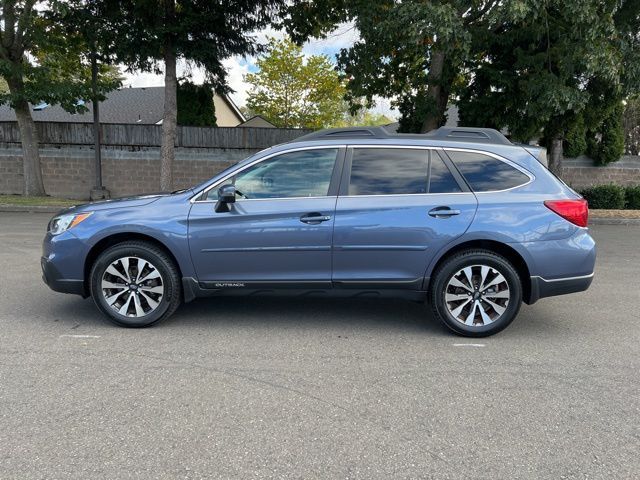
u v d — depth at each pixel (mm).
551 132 14969
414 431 3045
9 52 16062
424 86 15867
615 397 3529
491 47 13812
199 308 5535
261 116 36406
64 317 5102
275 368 3938
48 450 2785
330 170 4723
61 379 3670
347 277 4660
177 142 19016
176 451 2797
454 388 3633
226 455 2770
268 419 3156
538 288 4594
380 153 4750
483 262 4566
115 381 3652
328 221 4582
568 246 4555
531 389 3639
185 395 3455
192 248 4633
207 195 4719
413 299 4746
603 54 10562
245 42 15812
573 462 2756
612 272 7797
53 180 19062
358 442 2914
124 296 4766
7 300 5672
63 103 15984
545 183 4672
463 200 4598
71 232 4684
